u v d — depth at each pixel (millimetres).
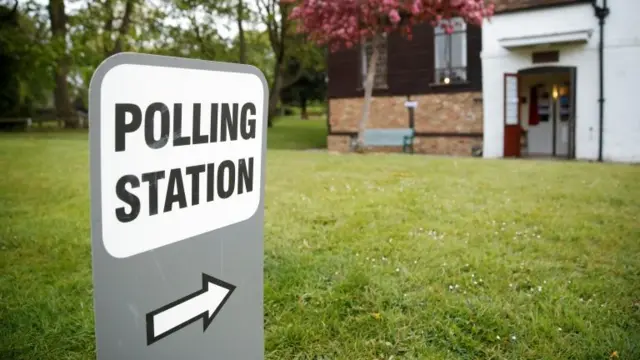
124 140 1337
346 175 8695
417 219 5578
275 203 6383
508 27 15414
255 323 1820
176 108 1478
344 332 3072
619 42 13969
